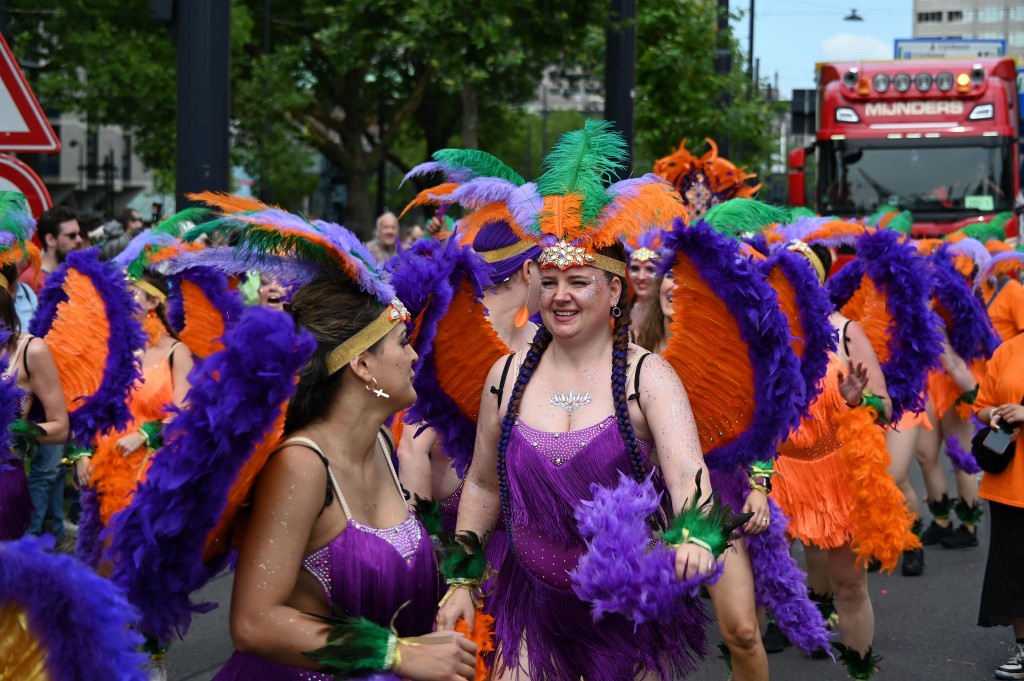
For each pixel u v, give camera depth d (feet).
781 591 16.06
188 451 8.04
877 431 17.93
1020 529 19.40
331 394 9.19
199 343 19.44
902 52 83.56
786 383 12.28
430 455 15.24
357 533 9.15
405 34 40.01
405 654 8.87
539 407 12.36
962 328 26.22
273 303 20.35
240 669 9.32
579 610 12.41
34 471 24.91
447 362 13.19
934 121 57.52
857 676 17.99
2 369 14.73
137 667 6.82
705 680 19.38
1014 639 21.80
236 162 88.33
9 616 6.59
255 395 8.09
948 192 57.26
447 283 11.07
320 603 9.07
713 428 12.87
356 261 9.21
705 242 12.12
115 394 17.75
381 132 108.78
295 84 98.22
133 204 173.06
